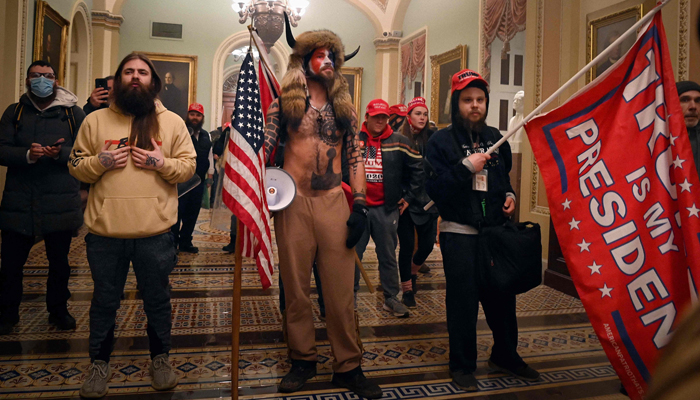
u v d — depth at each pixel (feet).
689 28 14.30
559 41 18.97
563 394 8.66
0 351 9.80
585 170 7.94
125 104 8.02
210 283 15.97
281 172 8.54
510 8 26.25
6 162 10.23
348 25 40.78
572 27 18.51
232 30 39.34
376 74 40.88
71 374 8.88
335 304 8.57
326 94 8.75
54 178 10.69
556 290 15.92
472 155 8.50
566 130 8.16
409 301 13.87
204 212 35.78
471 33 30.35
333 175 8.66
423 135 15.03
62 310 11.18
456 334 8.98
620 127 7.76
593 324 7.52
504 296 9.32
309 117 8.57
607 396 8.59
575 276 7.72
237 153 7.91
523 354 10.53
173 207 8.39
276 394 8.43
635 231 7.44
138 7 37.63
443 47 33.58
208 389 8.55
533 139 8.31
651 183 7.45
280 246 8.72
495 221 8.80
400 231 13.79
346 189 9.06
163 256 8.23
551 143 8.21
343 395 8.46
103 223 7.80
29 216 10.53
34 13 24.02
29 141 10.59
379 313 13.16
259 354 10.16
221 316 12.61
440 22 34.01
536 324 12.51
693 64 14.23
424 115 14.75
